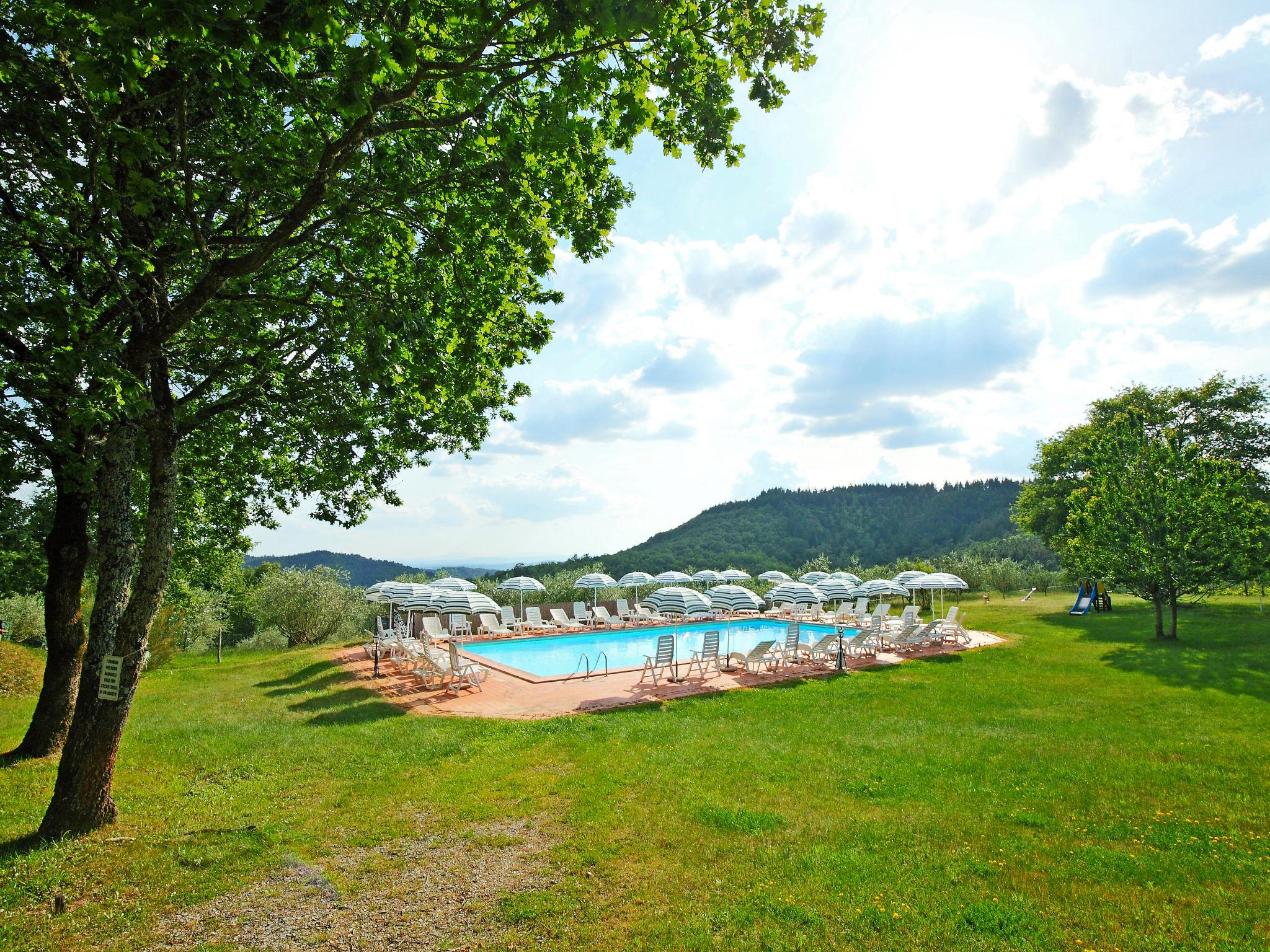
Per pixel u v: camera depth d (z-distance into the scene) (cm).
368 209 716
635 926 461
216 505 1312
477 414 1206
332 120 734
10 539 1038
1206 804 687
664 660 1444
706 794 725
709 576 3086
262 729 1038
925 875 530
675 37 634
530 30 668
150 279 650
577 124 683
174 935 458
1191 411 3453
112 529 680
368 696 1297
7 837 630
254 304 858
